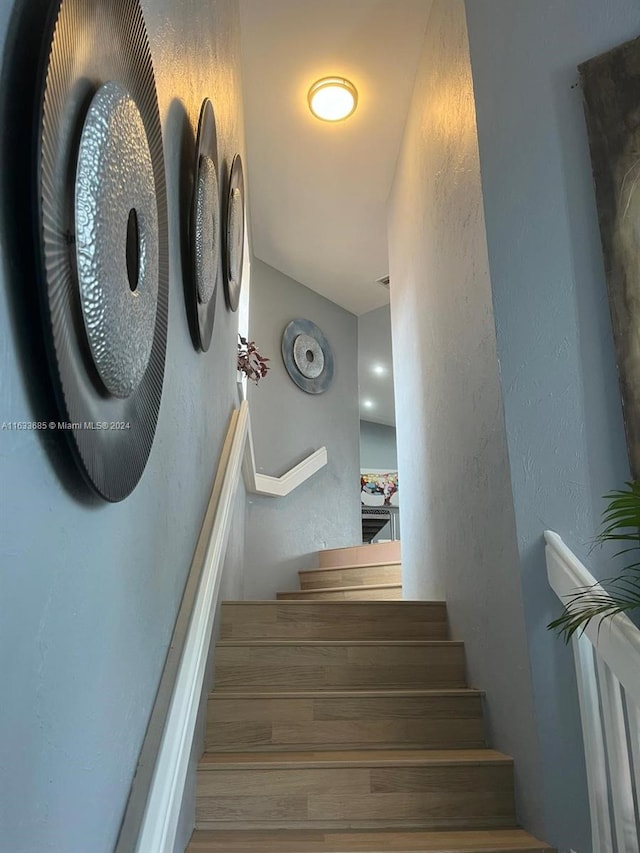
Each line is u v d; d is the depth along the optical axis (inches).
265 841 62.9
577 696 62.7
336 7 112.1
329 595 145.7
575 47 79.5
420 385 118.7
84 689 29.9
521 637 66.8
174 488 53.7
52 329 23.9
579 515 67.1
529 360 72.5
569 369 71.1
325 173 154.4
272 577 166.2
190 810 63.7
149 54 39.6
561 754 61.7
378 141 143.7
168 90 51.4
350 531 191.8
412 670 88.7
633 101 74.2
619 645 51.6
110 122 30.2
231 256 96.2
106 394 31.2
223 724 77.7
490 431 76.6
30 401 23.6
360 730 78.4
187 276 60.7
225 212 94.7
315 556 179.2
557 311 72.9
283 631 95.9
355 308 215.2
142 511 41.7
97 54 29.7
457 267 92.4
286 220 172.4
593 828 56.7
